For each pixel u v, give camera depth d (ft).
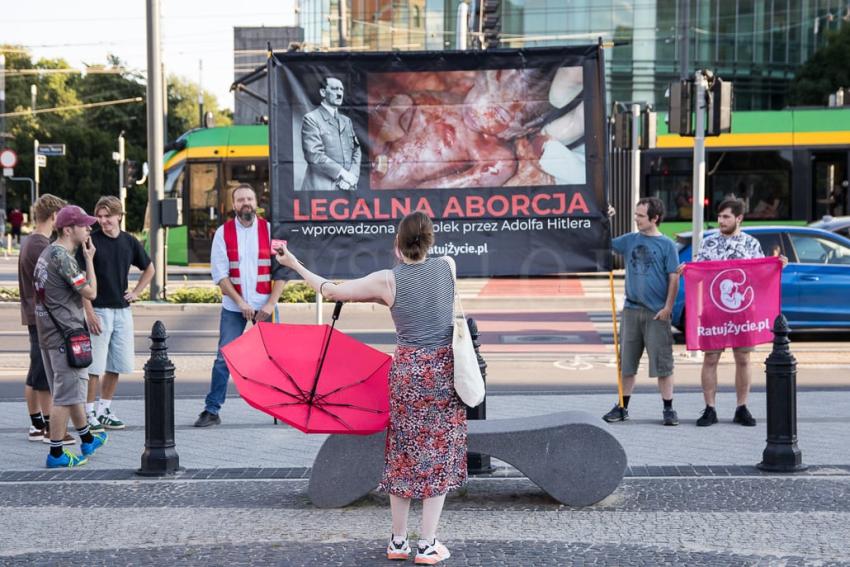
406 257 18.81
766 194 89.56
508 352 48.32
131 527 21.30
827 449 27.53
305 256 31.83
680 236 51.21
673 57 192.54
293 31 209.97
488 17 132.05
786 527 20.79
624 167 90.07
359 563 18.99
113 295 30.42
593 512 22.17
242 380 20.06
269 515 22.20
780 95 200.85
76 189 212.23
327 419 19.58
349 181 31.86
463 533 20.80
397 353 18.86
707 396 31.04
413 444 18.70
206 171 94.38
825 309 49.32
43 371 29.12
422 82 31.65
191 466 26.43
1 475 25.62
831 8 200.03
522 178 31.71
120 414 33.42
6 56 222.89
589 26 191.01
